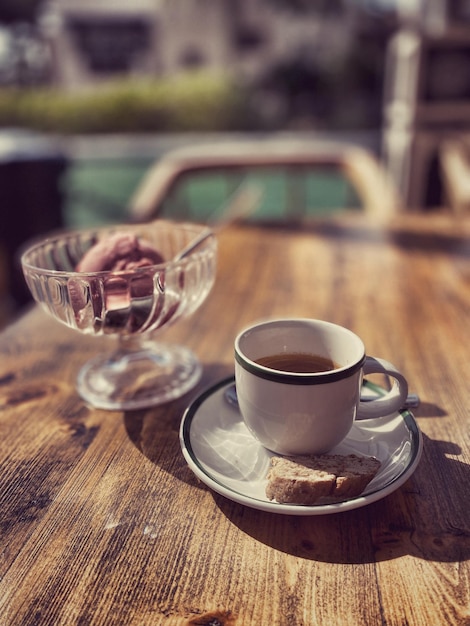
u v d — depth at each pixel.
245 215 0.94
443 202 1.44
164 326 0.46
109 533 0.32
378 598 0.28
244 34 9.73
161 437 0.41
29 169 1.69
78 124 7.60
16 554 0.31
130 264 0.45
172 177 1.11
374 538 0.31
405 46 1.40
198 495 0.35
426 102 1.36
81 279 0.40
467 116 1.37
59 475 0.37
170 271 0.42
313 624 0.27
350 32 8.52
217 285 0.68
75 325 0.43
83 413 0.44
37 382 0.49
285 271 0.71
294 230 0.87
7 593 0.29
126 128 7.57
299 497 0.32
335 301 0.62
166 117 7.55
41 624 0.27
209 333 0.56
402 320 0.57
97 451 0.39
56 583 0.29
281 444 0.36
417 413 0.42
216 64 9.95
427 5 2.35
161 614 0.28
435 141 1.38
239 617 0.27
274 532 0.32
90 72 10.10
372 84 7.77
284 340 0.40
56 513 0.34
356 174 1.12
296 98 7.94
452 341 0.52
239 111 7.64
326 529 0.32
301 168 1.18
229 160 1.16
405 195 1.45
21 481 0.37
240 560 0.30
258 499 0.33
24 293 1.75
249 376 0.35
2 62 8.89
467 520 0.33
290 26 9.54
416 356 0.50
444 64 1.33
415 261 0.73
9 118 7.69
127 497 0.35
